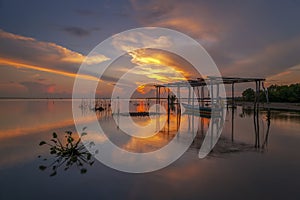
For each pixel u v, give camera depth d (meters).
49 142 8.07
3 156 6.13
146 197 3.72
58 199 3.65
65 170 5.06
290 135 10.02
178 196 3.77
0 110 23.61
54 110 24.78
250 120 16.28
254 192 3.92
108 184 4.27
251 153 6.72
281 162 5.74
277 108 29.77
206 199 3.65
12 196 3.75
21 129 11.23
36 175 4.73
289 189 4.04
